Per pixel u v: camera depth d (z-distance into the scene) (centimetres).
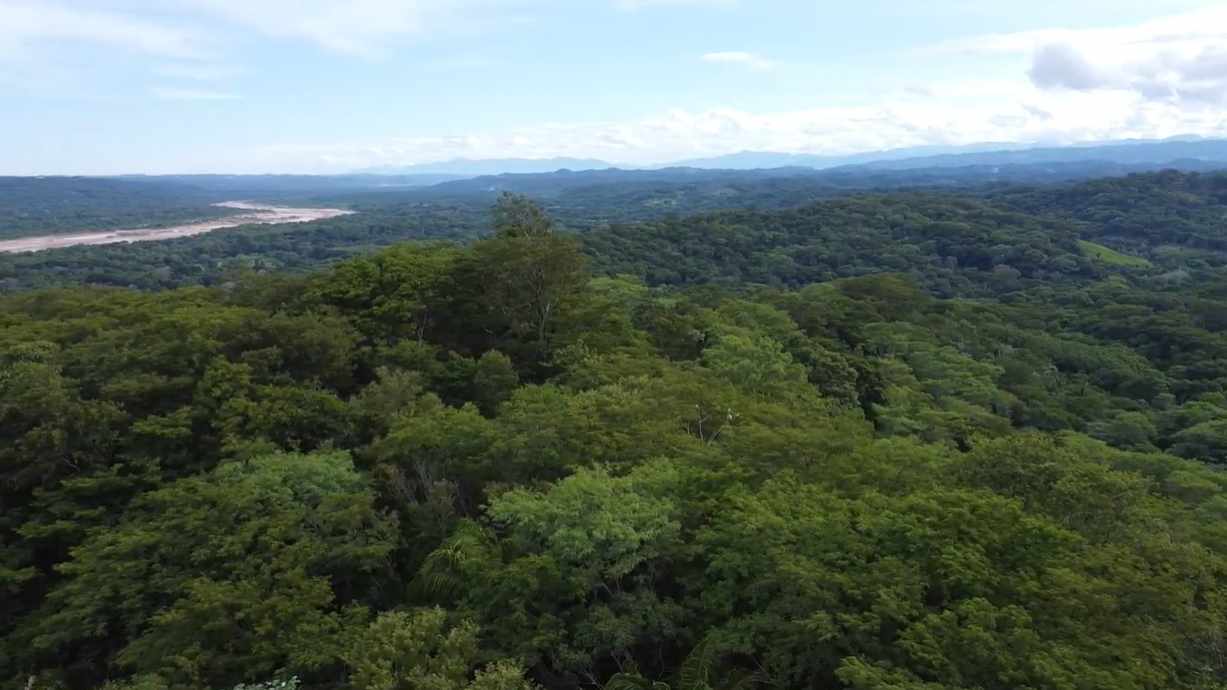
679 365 3481
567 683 1650
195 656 1602
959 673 1254
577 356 3241
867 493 1767
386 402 2625
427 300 3528
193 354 2755
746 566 1605
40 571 2172
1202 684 1269
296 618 1673
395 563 2048
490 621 1659
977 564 1424
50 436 2341
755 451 2055
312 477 2112
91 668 1922
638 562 1688
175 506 2041
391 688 1319
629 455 2169
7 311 3756
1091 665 1243
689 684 1507
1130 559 1470
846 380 4372
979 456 1959
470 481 2217
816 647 1434
